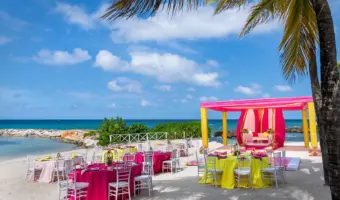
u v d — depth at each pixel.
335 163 3.32
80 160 9.29
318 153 11.74
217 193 6.55
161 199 6.22
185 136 22.64
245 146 15.52
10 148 21.80
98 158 11.46
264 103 12.57
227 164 7.19
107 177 6.09
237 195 6.32
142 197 6.44
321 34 3.49
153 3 2.86
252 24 5.36
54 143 27.78
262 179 7.10
